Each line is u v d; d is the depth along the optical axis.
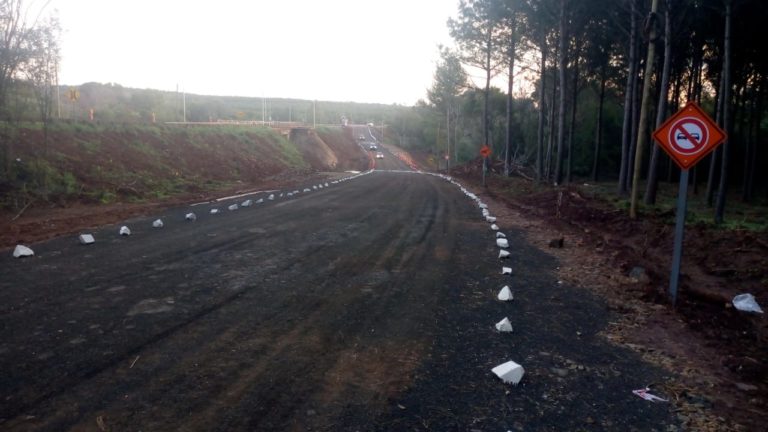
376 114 179.75
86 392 3.66
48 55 16.44
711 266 8.82
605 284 7.45
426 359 4.52
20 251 8.09
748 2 19.70
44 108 17.30
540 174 32.94
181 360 4.30
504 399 3.82
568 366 4.50
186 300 6.02
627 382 4.22
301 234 11.10
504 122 57.91
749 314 6.32
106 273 7.18
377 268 8.05
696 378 4.35
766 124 41.41
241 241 10.04
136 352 4.43
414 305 6.14
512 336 5.21
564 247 10.50
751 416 3.71
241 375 4.05
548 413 3.64
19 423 3.21
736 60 25.09
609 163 50.44
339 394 3.79
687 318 6.02
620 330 5.52
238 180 28.47
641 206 16.22
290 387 3.87
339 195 22.03
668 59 18.42
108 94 77.56
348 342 4.86
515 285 7.30
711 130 6.25
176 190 20.83
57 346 4.50
